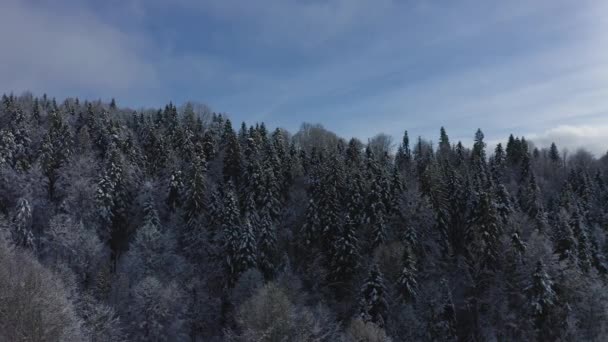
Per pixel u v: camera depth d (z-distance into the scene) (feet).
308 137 453.58
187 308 147.84
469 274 188.14
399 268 168.66
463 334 173.88
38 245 166.91
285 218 229.04
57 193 202.18
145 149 277.44
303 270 192.13
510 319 168.96
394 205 215.31
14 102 315.78
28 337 77.36
